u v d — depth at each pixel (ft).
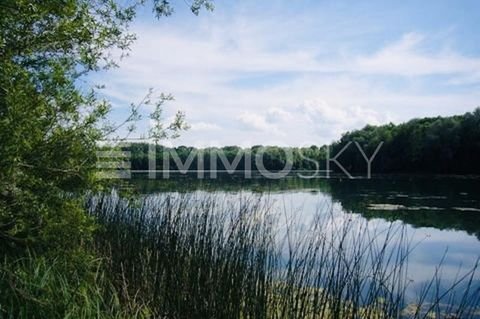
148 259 16.56
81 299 12.30
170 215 21.25
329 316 13.96
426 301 19.80
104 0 12.62
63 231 11.10
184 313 14.99
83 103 10.99
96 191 12.16
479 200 61.98
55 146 10.61
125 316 13.62
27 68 11.15
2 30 9.86
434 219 44.34
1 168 9.31
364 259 23.16
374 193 74.95
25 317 10.49
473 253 30.58
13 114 9.14
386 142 166.50
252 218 20.02
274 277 16.83
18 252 12.92
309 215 37.63
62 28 10.59
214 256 17.11
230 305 14.99
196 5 15.31
